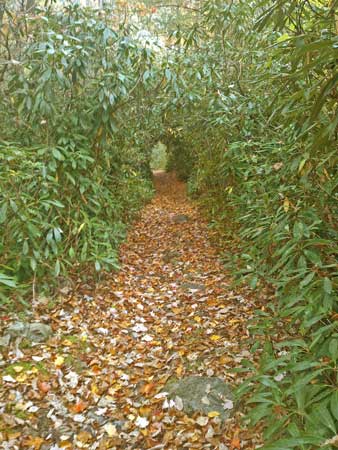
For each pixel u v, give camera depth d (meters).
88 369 2.82
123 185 6.12
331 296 1.94
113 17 4.89
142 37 4.68
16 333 3.02
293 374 1.96
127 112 4.73
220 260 4.67
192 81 4.69
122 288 4.15
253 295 3.71
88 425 2.32
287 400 1.88
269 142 3.62
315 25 2.30
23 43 4.16
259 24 2.39
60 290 3.70
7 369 2.70
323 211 2.49
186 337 3.23
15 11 4.31
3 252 3.26
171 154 14.23
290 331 2.71
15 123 4.00
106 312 3.62
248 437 2.15
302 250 2.27
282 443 1.44
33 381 2.62
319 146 1.86
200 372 2.75
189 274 4.61
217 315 3.52
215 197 6.01
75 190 3.91
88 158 3.69
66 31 3.97
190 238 6.09
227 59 4.79
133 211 6.86
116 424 2.34
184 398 2.44
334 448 1.57
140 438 2.24
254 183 3.57
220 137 4.78
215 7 4.57
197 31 4.79
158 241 6.14
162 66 4.40
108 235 4.23
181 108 4.81
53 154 3.46
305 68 1.70
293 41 2.33
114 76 3.74
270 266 3.12
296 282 2.39
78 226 3.92
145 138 7.14
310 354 1.93
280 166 2.92
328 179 2.43
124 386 2.67
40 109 3.52
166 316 3.63
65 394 2.56
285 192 2.79
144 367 2.87
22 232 3.22
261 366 2.05
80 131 3.98
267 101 3.82
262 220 3.17
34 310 3.35
